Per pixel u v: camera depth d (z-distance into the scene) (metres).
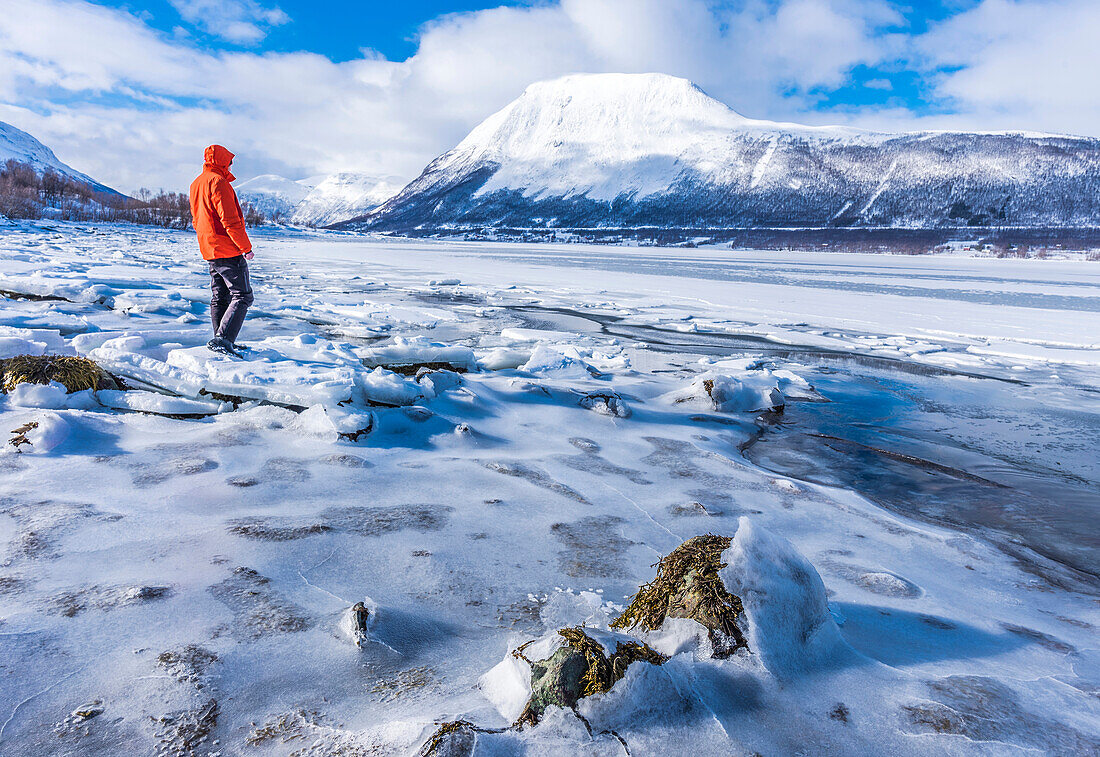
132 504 2.57
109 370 4.26
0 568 1.98
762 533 1.82
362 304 11.55
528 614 1.98
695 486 3.41
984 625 2.09
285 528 2.44
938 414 5.80
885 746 1.34
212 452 3.28
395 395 4.16
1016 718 1.47
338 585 2.06
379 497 2.89
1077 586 2.58
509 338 8.98
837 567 2.50
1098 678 1.76
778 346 9.64
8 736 1.29
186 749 1.29
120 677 1.50
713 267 34.50
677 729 1.34
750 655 1.57
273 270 21.06
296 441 3.55
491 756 1.22
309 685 1.53
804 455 4.43
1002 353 9.38
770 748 1.31
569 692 1.36
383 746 1.29
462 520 2.69
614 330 10.61
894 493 3.72
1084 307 16.56
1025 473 4.17
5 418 3.43
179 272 14.31
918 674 1.66
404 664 1.65
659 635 1.70
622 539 2.62
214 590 1.95
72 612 1.76
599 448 4.02
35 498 2.55
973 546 2.90
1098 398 6.54
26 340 4.46
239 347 4.77
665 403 5.59
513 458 3.66
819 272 32.31
